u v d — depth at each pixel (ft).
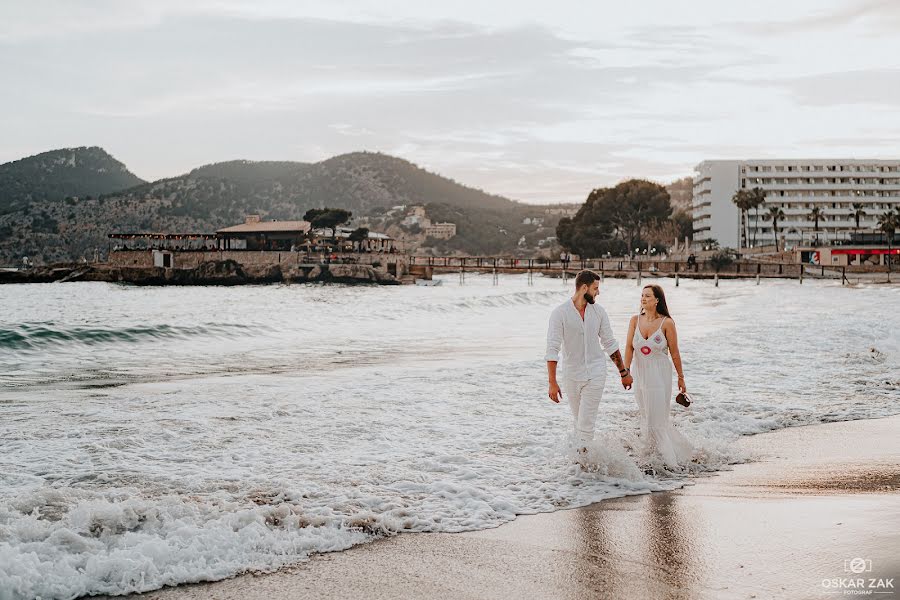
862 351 55.98
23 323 96.22
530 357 59.00
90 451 25.43
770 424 30.94
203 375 48.49
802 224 517.55
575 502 20.07
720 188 526.16
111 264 430.61
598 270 423.64
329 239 465.88
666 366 24.02
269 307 161.38
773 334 68.33
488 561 15.69
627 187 483.92
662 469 23.09
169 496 18.92
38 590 13.97
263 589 14.30
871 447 26.76
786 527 17.24
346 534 17.19
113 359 59.21
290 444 26.91
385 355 61.62
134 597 13.99
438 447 26.61
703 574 14.65
